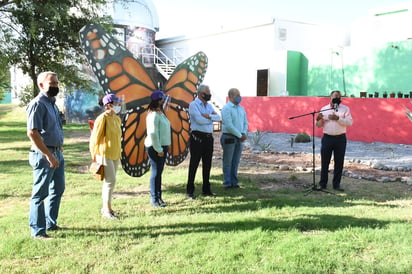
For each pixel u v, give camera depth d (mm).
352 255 4129
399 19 19703
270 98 18500
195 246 4383
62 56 16297
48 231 4887
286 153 11898
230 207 6125
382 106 14492
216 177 8484
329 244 4395
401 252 4172
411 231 4793
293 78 21938
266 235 4680
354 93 19562
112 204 6238
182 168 9547
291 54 21719
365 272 3723
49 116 4559
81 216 5527
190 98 7445
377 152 12297
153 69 27641
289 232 4797
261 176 8617
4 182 7680
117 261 4023
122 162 6234
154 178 6152
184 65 7379
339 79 20266
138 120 6395
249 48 23906
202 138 6656
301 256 4066
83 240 4582
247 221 5246
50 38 15383
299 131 17391
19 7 13594
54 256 4168
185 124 7273
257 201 6391
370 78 18891
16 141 15188
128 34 26312
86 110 24984
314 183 7266
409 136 13867
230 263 3939
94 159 5395
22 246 4387
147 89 6523
